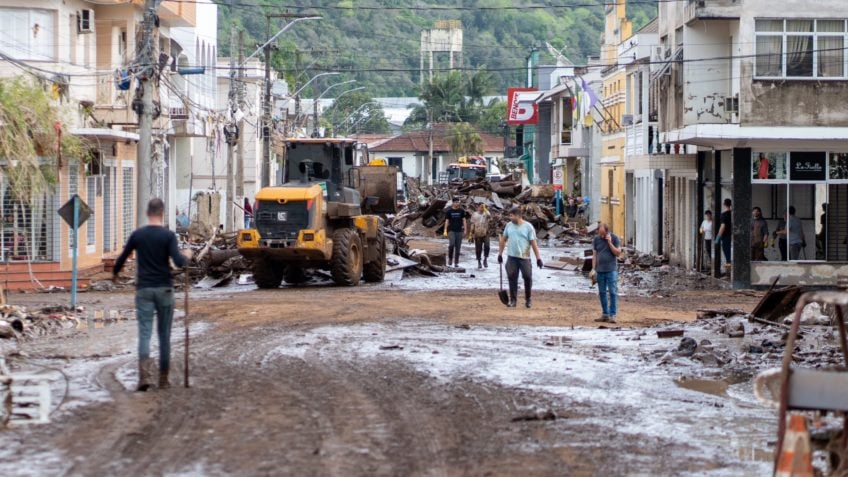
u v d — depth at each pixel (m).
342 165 62.16
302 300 50.12
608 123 113.62
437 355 32.00
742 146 61.41
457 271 71.19
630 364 30.73
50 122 52.06
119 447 20.05
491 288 58.91
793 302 39.53
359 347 33.66
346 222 60.91
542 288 59.97
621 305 50.38
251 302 48.94
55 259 61.91
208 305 47.19
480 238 74.44
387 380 27.50
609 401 25.11
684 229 76.00
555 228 121.12
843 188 62.16
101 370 29.03
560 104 152.00
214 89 123.56
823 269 61.53
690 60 65.50
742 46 60.53
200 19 115.12
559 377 28.36
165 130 89.25
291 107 194.38
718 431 22.05
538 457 19.56
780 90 60.44
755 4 60.44
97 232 70.12
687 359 31.34
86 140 64.88
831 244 62.41
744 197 61.31
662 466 19.09
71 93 69.75
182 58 107.25
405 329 38.66
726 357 31.53
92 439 20.72
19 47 66.31
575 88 126.25
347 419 22.64
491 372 28.95
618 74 109.81
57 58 67.69
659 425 22.56
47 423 22.14
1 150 48.66
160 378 26.16
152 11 56.00
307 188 57.12
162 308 25.91
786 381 16.83
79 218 45.84
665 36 74.75
